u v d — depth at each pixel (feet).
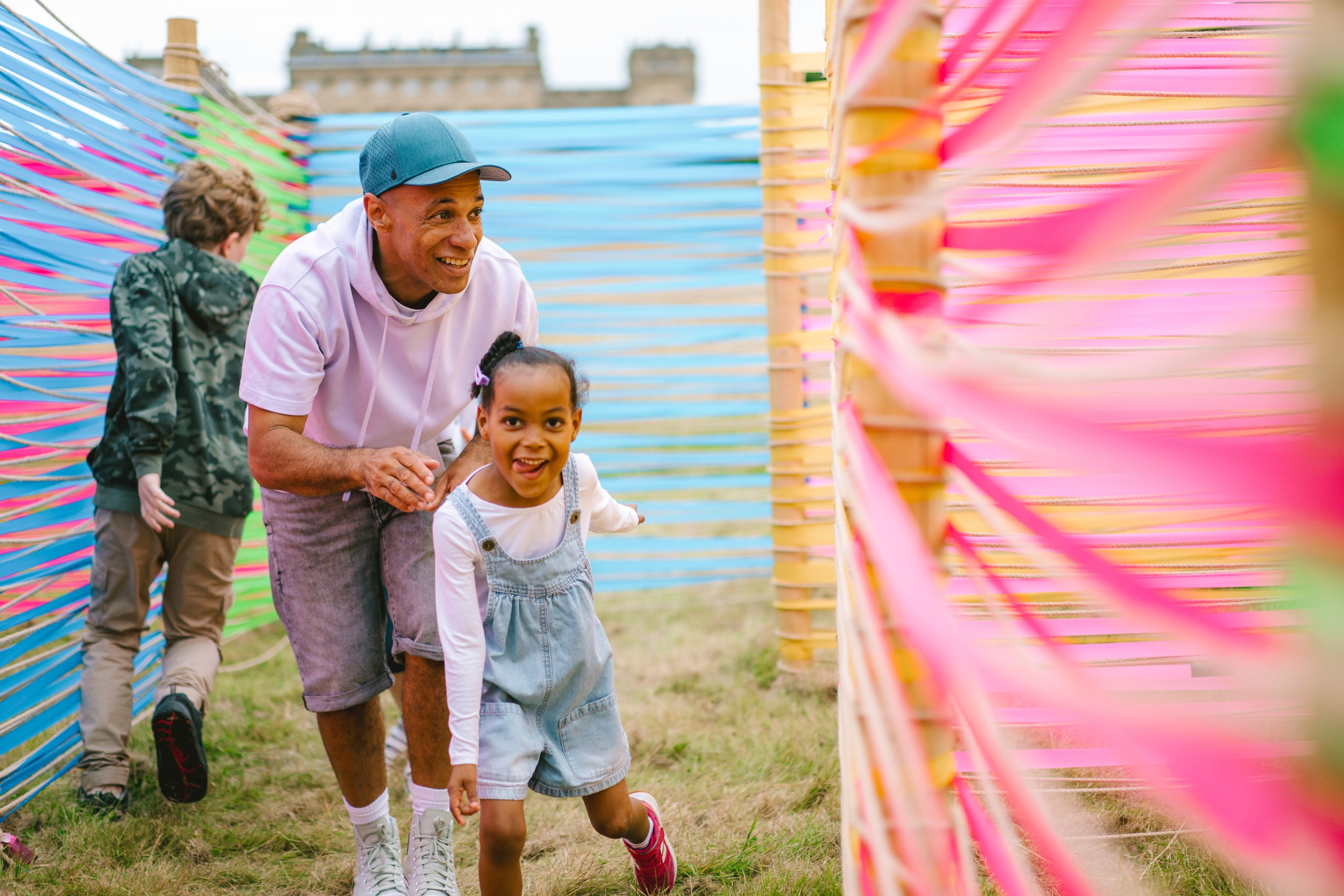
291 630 7.81
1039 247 2.80
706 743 10.71
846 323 3.88
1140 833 7.18
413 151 6.90
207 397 10.41
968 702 3.59
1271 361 3.56
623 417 16.62
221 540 10.46
